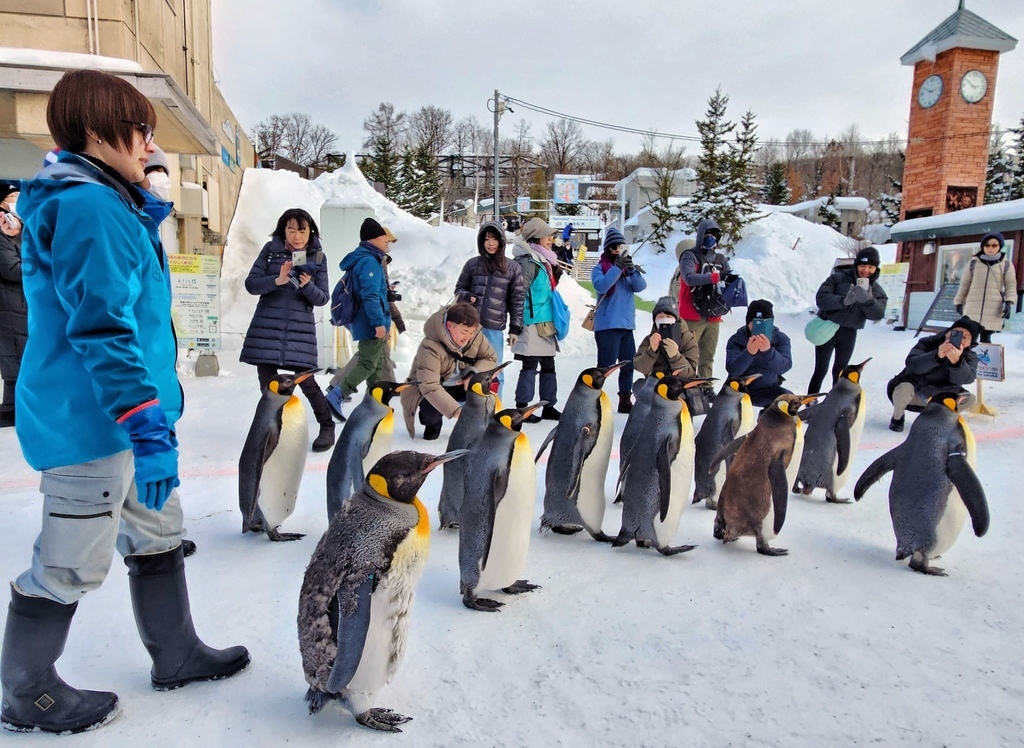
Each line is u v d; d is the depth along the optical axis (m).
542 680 2.47
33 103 7.71
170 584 2.35
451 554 3.69
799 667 2.55
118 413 1.88
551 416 7.04
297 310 5.65
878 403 7.78
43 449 1.98
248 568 3.43
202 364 9.16
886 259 29.05
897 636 2.78
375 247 6.44
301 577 3.32
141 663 2.58
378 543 2.03
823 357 7.43
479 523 2.96
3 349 6.19
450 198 60.53
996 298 9.02
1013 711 2.27
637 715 2.27
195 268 9.14
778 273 26.77
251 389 8.23
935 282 14.82
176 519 2.37
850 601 3.10
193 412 6.95
